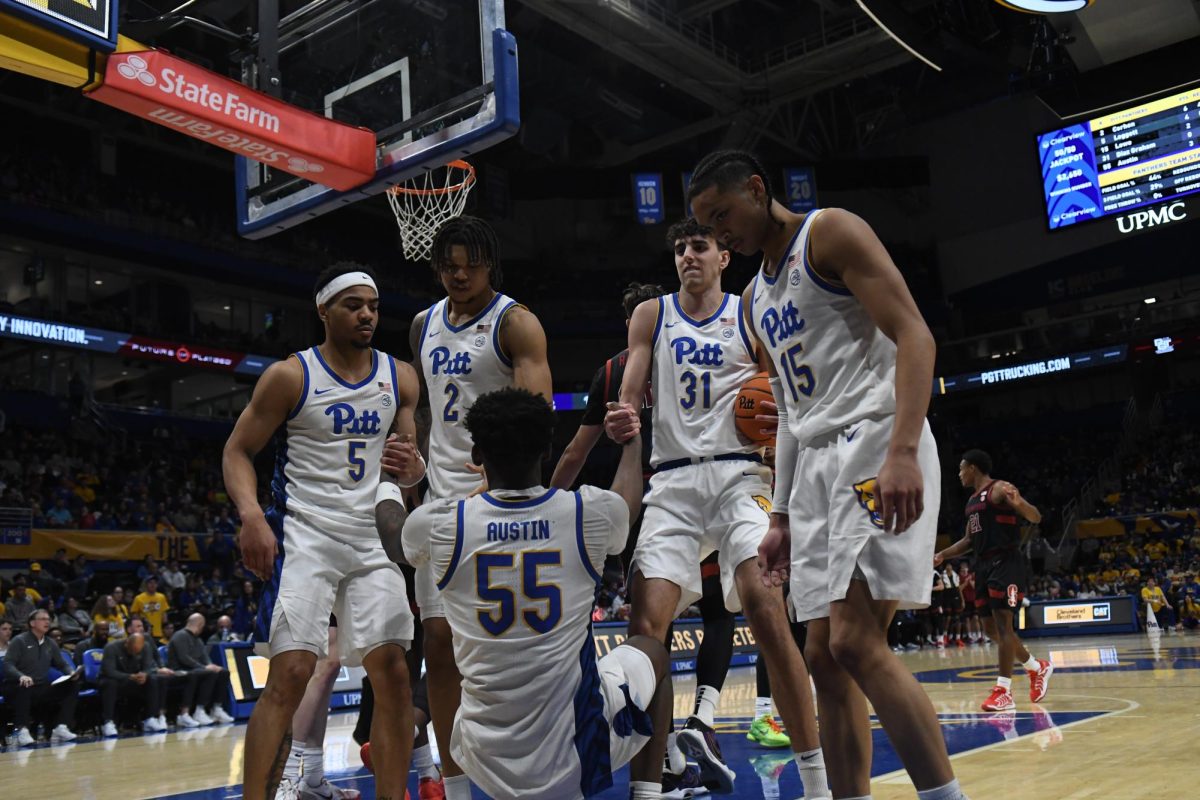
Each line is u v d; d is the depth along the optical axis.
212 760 6.29
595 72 24.12
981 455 6.57
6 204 20.11
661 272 29.94
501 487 2.52
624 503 2.54
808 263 2.43
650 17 20.47
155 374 24.75
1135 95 16.59
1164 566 22.94
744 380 3.56
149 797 4.57
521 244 29.75
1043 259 28.67
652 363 3.72
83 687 9.54
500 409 2.49
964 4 16.95
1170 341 25.70
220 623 10.80
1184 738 4.48
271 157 6.00
